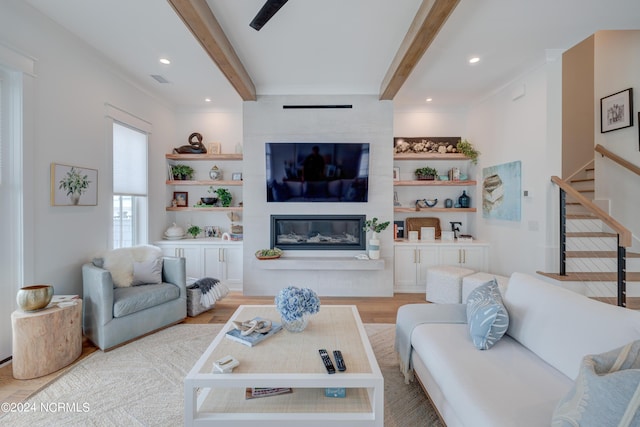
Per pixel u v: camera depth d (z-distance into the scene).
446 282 3.72
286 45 2.88
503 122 3.90
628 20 2.50
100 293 2.49
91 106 3.04
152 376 2.17
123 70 3.44
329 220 4.13
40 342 2.12
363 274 4.11
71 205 2.80
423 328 1.99
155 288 2.91
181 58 3.16
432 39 2.45
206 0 2.22
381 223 3.98
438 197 4.82
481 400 1.27
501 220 3.99
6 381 2.07
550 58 3.10
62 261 2.73
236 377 1.45
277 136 4.04
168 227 4.57
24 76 2.35
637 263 3.26
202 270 4.32
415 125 4.78
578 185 4.14
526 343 1.72
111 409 1.81
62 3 2.31
